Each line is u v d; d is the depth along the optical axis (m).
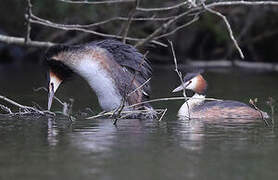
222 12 25.97
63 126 11.30
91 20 25.09
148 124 11.66
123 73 12.66
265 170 7.73
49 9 26.06
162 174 7.52
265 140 9.77
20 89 18.42
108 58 12.59
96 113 13.35
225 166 7.93
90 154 8.65
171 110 14.02
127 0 14.55
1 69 26.28
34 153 8.73
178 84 20.16
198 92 14.25
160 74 24.09
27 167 7.89
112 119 12.38
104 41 12.84
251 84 19.84
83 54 12.62
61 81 13.38
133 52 12.82
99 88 12.66
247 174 7.54
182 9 23.44
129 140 9.74
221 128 11.12
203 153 8.74
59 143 9.47
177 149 9.01
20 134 10.34
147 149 9.02
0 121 11.97
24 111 13.45
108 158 8.38
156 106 14.73
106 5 24.67
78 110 13.86
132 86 12.62
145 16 23.94
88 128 11.05
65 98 16.47
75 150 8.92
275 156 8.54
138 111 12.21
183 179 7.30
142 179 7.30
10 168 7.85
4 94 17.02
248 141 9.69
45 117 12.63
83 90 18.70
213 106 13.07
